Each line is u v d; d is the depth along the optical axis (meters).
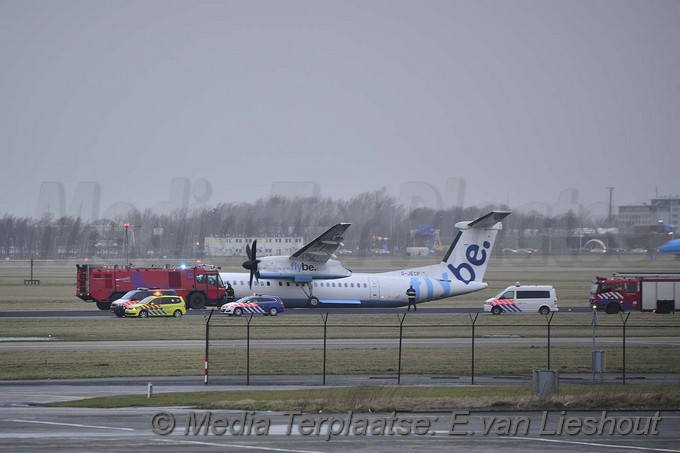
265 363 171.25
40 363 169.38
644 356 185.12
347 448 97.25
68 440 99.44
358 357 180.25
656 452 96.38
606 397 125.88
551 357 182.12
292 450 96.06
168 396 132.00
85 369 162.88
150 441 99.62
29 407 122.25
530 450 96.81
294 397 131.12
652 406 123.69
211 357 178.75
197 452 94.56
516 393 135.12
